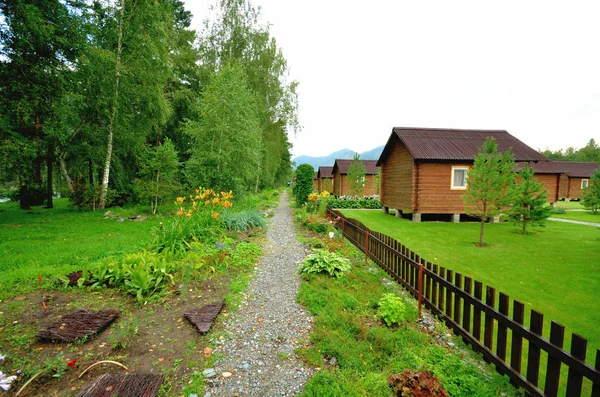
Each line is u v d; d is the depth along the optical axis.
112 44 14.41
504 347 2.75
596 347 3.50
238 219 9.84
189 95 20.52
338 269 5.50
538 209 10.44
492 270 6.35
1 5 10.16
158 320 3.64
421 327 3.70
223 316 3.77
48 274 5.07
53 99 11.95
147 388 2.43
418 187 13.66
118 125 15.05
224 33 19.58
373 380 2.50
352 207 21.19
